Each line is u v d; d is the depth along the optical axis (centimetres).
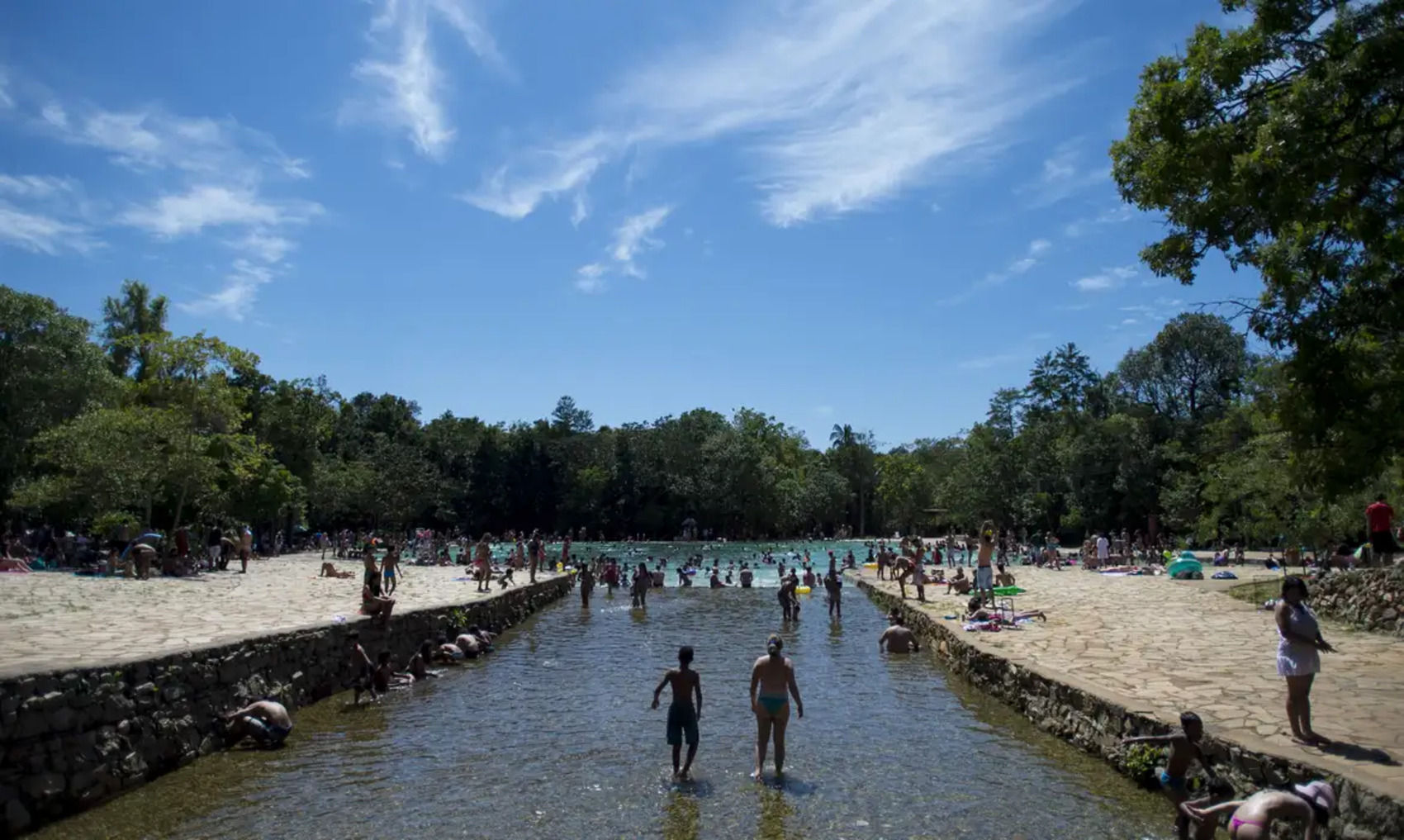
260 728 1280
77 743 984
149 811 978
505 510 10700
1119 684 1262
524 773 1145
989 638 1866
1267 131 923
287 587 2820
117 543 3231
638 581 3712
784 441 13175
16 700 909
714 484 10519
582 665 2120
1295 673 884
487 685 1834
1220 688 1202
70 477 3359
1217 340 6694
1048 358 7725
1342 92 912
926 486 10662
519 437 11094
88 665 1026
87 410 3925
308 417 6538
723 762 1195
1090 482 6375
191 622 1636
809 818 959
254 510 4981
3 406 3903
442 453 10769
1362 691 1148
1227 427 4762
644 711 1555
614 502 10744
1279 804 690
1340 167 887
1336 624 1820
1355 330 1002
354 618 1856
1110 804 984
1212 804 809
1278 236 1035
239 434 3947
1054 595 2794
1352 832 722
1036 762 1170
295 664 1568
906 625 2836
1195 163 1021
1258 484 2912
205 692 1257
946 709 1547
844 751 1252
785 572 5778
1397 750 841
